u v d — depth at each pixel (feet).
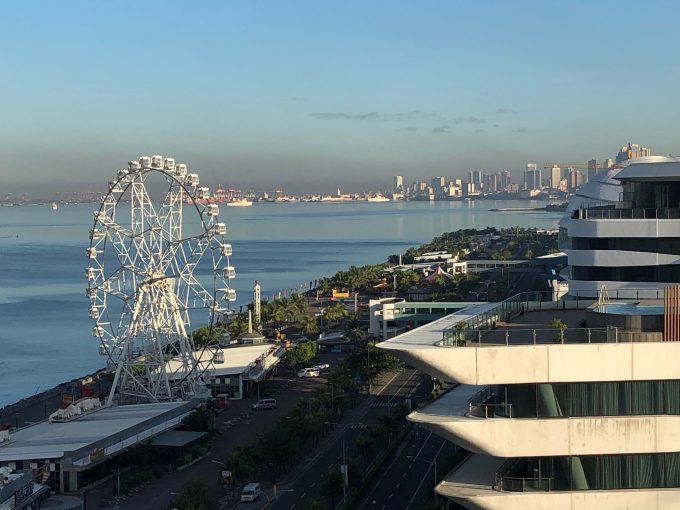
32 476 442.91
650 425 203.10
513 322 258.98
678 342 202.59
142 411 650.84
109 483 547.08
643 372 202.59
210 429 647.97
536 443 204.54
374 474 534.37
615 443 203.72
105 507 499.10
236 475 523.29
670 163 329.93
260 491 522.06
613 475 206.69
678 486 205.87
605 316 225.15
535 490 207.41
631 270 334.44
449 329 228.63
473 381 203.82
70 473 532.32
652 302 274.36
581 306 294.05
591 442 203.72
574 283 344.69
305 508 441.27
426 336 227.40
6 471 414.00
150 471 558.97
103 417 632.79
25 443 555.69
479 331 228.22
